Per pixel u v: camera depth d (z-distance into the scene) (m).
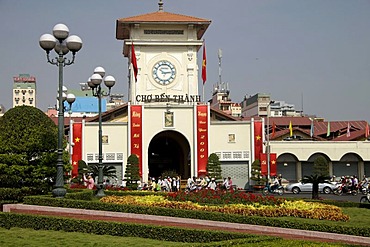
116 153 62.25
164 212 22.42
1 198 28.81
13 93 163.12
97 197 31.95
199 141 62.66
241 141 63.28
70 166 38.00
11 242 18.47
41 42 26.53
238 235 18.09
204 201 27.72
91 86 35.38
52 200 24.25
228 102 106.19
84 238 19.48
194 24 66.50
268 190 57.97
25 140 30.06
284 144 68.88
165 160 76.81
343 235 19.50
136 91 66.25
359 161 69.94
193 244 16.02
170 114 63.16
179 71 67.31
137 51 66.75
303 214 23.91
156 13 69.38
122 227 20.09
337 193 57.59
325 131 84.25
